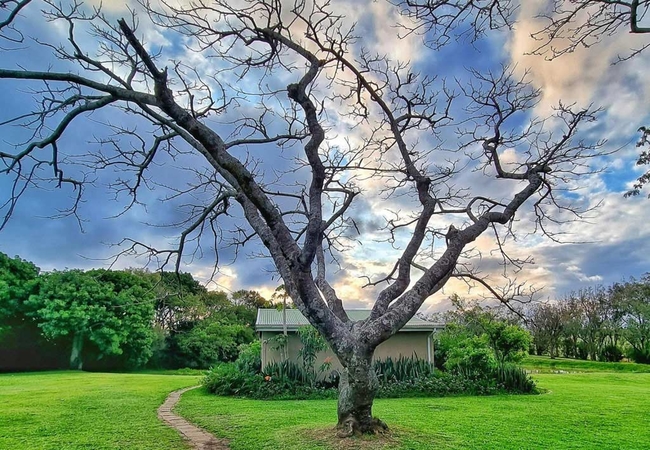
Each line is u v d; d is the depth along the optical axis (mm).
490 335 17688
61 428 8273
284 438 7051
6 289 28031
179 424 8836
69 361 31094
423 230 7918
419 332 17406
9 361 30109
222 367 15906
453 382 14359
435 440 6891
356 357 6480
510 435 7477
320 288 8180
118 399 12203
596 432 7801
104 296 29766
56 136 5992
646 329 35219
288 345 16969
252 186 6453
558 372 26703
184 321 34969
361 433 6617
